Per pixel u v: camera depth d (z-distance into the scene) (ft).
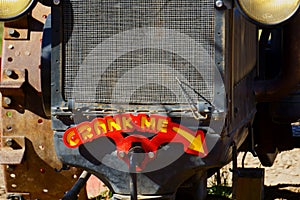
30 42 18.93
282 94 19.62
